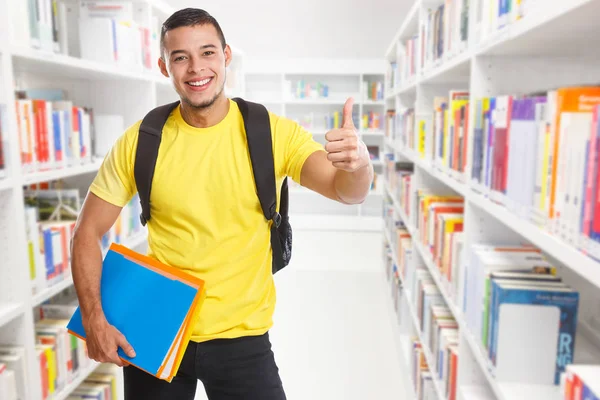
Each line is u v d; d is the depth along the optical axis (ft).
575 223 2.73
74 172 6.60
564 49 4.37
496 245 5.01
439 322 6.56
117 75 7.92
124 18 8.34
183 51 3.87
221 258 4.24
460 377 5.19
